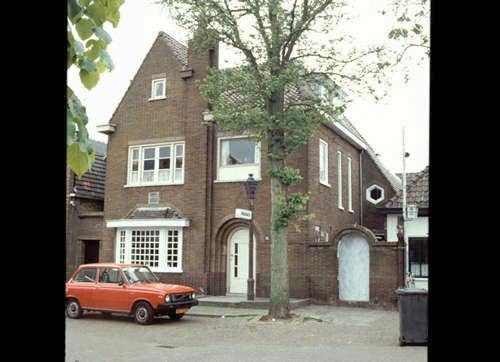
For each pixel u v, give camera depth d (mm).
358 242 19312
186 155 22359
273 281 15812
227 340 12641
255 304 18281
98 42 1926
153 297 15031
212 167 21781
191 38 16000
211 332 13797
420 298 11492
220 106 15672
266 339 12711
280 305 15781
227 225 21328
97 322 15555
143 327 14688
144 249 22719
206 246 21469
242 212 18422
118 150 24016
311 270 19844
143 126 23547
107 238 23703
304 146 20812
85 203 25688
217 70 15625
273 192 15867
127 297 15336
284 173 15492
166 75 23281
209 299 19359
